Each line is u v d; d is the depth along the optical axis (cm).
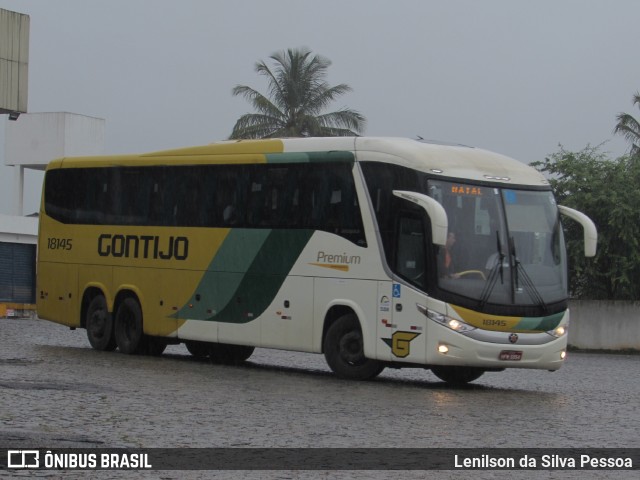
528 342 1955
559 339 1992
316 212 2088
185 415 1417
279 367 2377
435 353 1906
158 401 1562
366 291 1995
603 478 1077
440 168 1955
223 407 1524
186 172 2339
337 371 2048
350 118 6762
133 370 2061
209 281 2269
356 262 2014
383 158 1992
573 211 2094
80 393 1616
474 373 2158
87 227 2545
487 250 1953
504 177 2014
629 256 4119
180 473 1020
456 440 1286
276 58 6731
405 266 1948
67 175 2606
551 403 1789
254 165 2208
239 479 1002
